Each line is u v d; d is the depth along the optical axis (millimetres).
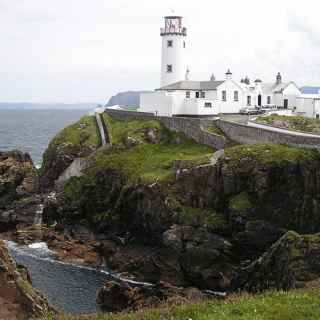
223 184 67125
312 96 121875
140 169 78250
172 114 102438
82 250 72562
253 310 26391
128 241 72500
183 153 82812
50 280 62281
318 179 63250
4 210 88500
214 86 104750
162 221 68375
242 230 63688
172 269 63844
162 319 26766
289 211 63938
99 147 94500
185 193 69000
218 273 61031
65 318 30000
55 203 83500
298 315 25734
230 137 84125
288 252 45031
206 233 63906
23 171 93000
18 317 35500
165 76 114188
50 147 100938
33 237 78188
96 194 81438
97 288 59750
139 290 53031
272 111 108875
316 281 38219
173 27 112375
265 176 65000
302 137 68375
